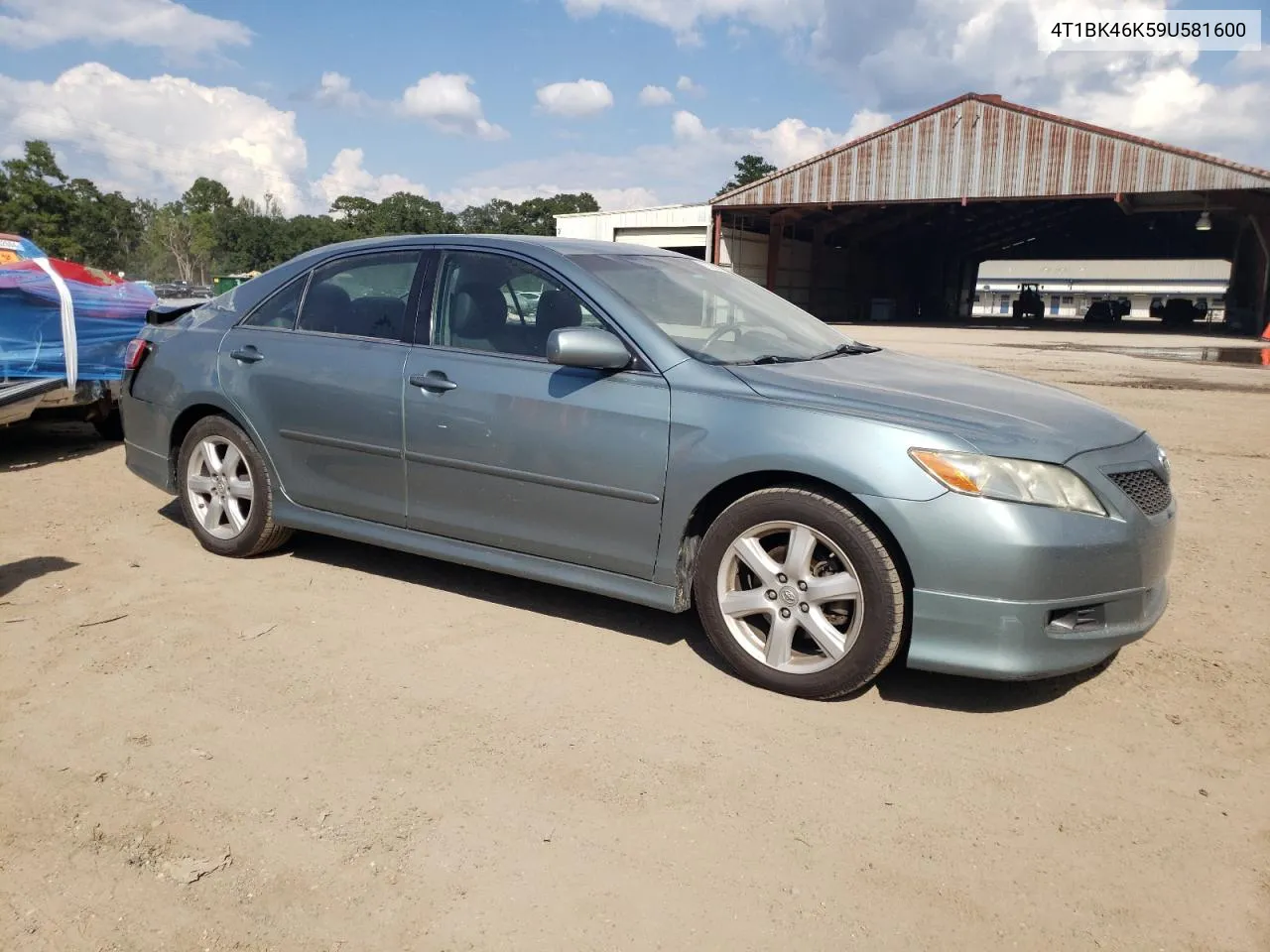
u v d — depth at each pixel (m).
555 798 2.76
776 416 3.36
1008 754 3.05
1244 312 38.03
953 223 52.31
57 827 2.60
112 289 7.78
